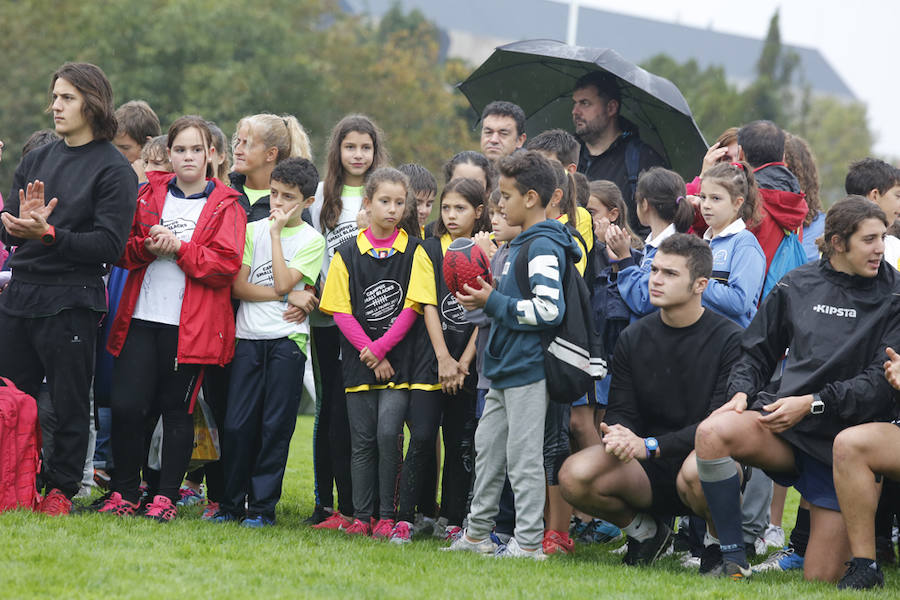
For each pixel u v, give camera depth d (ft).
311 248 28.14
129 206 25.95
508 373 24.22
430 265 27.12
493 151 33.65
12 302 25.81
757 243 27.91
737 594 20.89
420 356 26.99
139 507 27.43
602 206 30.71
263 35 197.47
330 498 29.12
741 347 24.91
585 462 24.22
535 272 23.82
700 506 23.98
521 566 22.98
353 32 235.40
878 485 22.93
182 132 27.27
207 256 26.37
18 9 185.78
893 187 31.48
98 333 28.81
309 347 30.96
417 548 24.99
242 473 27.43
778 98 290.97
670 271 24.62
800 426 23.70
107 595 18.65
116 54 186.39
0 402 24.88
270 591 19.47
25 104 171.53
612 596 20.24
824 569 23.58
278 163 28.27
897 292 23.91
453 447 27.99
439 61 412.98
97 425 31.45
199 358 26.48
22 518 24.12
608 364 28.43
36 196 24.68
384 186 27.07
